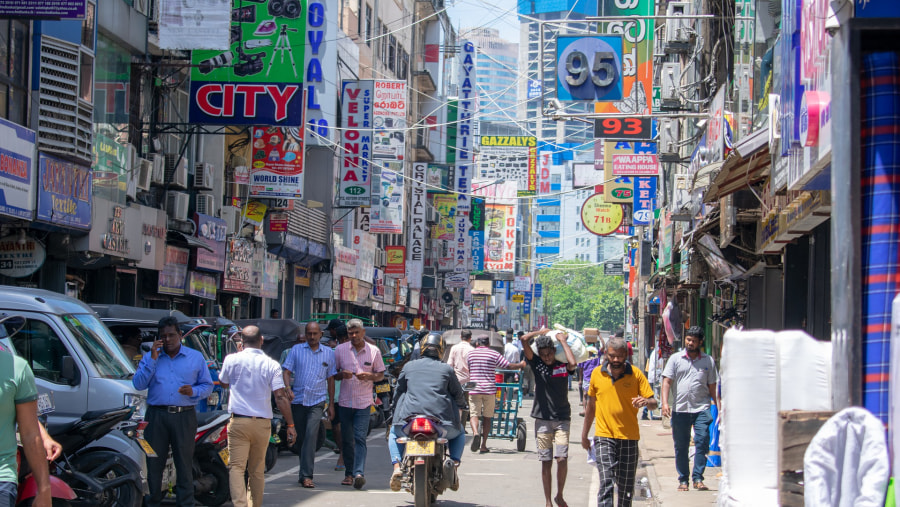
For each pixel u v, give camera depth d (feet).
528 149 178.50
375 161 125.39
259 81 74.90
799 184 26.27
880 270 12.63
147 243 65.72
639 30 65.16
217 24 66.59
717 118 48.93
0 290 34.30
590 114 55.72
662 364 78.64
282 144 85.40
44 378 33.42
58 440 27.37
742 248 50.01
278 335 58.49
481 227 193.47
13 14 40.86
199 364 31.55
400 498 37.29
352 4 133.49
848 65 12.69
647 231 127.54
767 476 14.57
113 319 43.93
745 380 14.75
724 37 56.13
